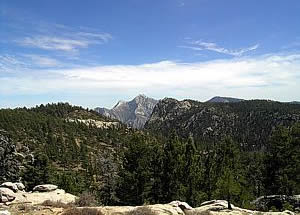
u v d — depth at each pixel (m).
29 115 178.12
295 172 48.88
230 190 26.89
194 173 40.16
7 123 144.50
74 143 151.75
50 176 57.16
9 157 51.75
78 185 60.28
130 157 44.06
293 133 50.41
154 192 42.88
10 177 50.56
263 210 32.22
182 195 39.28
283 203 32.56
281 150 49.56
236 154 42.12
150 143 45.44
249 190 39.09
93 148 160.50
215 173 40.06
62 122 188.12
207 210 23.94
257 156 66.88
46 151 125.94
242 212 24.67
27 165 58.03
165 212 21.70
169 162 41.50
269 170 51.06
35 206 23.72
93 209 20.05
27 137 139.12
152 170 43.28
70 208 21.80
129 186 43.25
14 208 23.50
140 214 20.20
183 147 41.81
